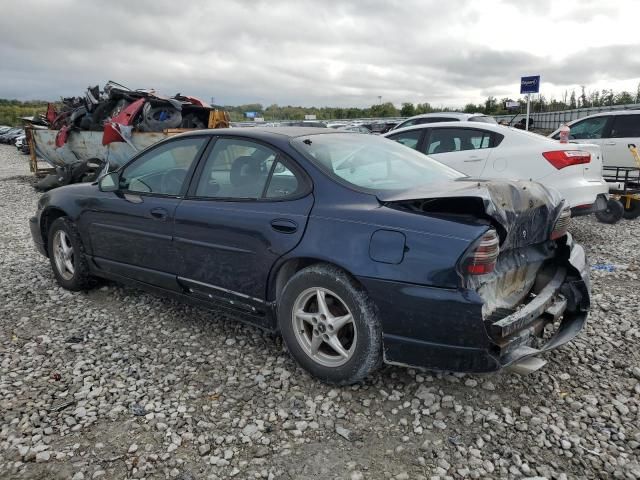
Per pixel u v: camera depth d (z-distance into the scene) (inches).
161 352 143.0
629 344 145.4
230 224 134.0
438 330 104.3
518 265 123.0
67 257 189.8
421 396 119.3
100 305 177.9
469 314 101.6
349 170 129.7
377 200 117.1
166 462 98.5
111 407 116.3
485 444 103.3
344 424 109.8
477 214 106.4
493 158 267.3
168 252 151.6
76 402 118.5
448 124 293.7
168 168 157.2
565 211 132.4
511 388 122.9
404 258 106.1
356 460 99.0
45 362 137.6
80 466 97.2
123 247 166.1
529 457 99.3
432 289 103.7
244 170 138.9
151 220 154.7
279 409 115.1
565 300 131.0
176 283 152.3
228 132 147.7
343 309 119.3
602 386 123.7
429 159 157.0
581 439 104.1
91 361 138.1
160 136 390.0
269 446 103.1
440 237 103.7
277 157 133.6
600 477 93.9
